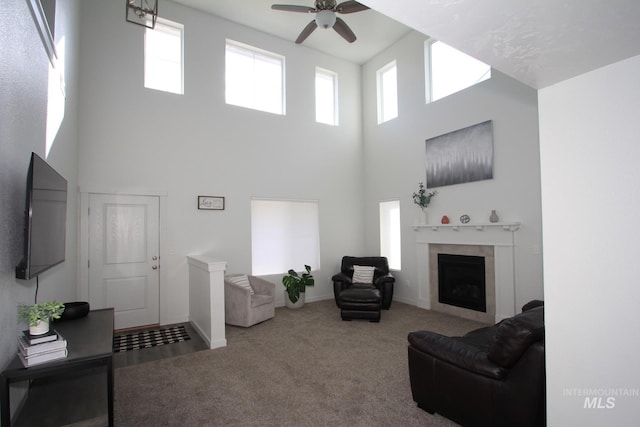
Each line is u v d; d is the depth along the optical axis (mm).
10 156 1621
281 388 2656
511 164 4121
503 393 1824
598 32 1127
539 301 2900
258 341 3775
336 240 6262
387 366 3066
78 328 2229
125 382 2773
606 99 1363
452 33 1181
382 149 6156
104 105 4227
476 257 4527
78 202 4020
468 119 4629
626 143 1306
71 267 3645
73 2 3510
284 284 5223
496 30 1149
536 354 1704
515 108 4094
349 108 6559
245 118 5320
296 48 5922
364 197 6609
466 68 4805
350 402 2441
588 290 1396
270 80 5762
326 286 6113
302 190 5871
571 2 973
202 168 4895
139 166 4426
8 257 1630
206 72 4988
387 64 6102
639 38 1157
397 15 1098
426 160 5234
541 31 1139
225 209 5062
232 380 2801
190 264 4613
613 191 1336
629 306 1282
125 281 4312
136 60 4461
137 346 3646
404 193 5672
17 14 1637
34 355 1566
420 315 4824
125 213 4340
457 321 4504
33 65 1949
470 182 4582
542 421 1709
